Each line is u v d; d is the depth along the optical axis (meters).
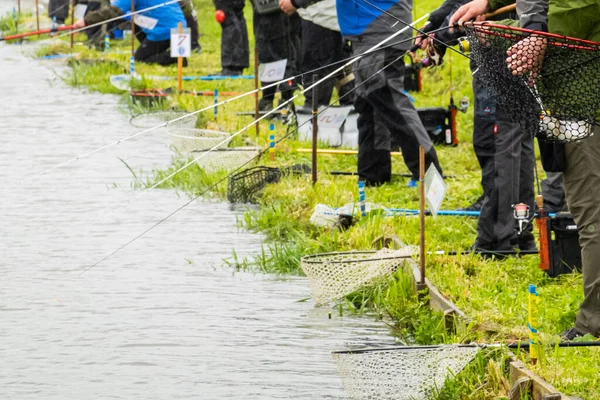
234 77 42.19
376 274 18.41
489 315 16.12
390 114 24.58
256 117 30.89
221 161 27.52
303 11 30.31
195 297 18.59
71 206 25.20
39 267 20.36
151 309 17.97
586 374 13.48
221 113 35.06
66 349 16.14
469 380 13.86
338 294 18.19
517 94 14.31
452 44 18.91
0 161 30.17
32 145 32.38
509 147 19.33
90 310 17.92
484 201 19.81
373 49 18.78
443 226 21.75
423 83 38.72
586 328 15.03
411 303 17.42
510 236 19.55
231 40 43.12
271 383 14.82
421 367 13.80
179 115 34.66
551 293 17.44
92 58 48.38
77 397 14.40
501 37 14.25
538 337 14.36
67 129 34.88
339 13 24.36
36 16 61.81
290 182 25.50
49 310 17.91
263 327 17.09
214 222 23.80
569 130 14.33
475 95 19.67
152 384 14.83
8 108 38.75
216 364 15.52
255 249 21.62
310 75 30.64
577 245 18.42
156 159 30.44
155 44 46.50
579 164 14.64
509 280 18.30
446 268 18.44
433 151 24.91
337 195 24.17
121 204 25.36
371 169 25.94
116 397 14.39
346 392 14.34
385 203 23.97
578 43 13.95
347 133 30.45
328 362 15.60
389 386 13.79
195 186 26.78
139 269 20.27
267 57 34.53
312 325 17.20
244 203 25.47
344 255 19.06
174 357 15.80
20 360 15.70
